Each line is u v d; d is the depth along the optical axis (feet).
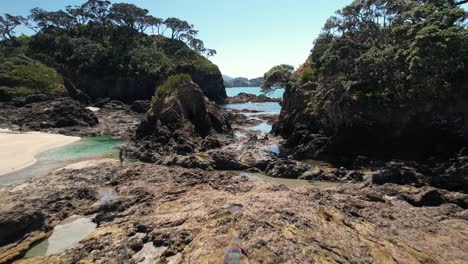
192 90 155.12
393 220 57.82
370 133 110.83
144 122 143.33
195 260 45.70
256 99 430.61
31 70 262.88
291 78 165.07
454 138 97.30
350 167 103.86
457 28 94.58
